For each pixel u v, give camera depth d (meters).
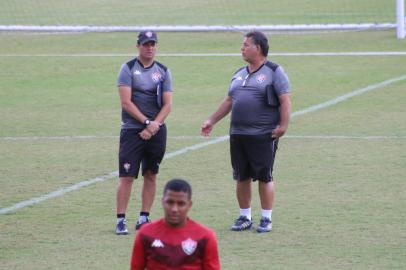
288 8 131.88
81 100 76.12
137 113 37.66
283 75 37.22
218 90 79.75
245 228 38.41
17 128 64.62
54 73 89.31
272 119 37.44
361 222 39.19
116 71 90.00
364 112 68.00
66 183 47.62
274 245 36.09
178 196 22.69
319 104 71.62
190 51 100.62
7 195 44.97
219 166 51.38
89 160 53.56
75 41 109.44
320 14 125.94
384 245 35.81
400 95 74.50
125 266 33.53
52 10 131.50
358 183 46.50
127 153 37.97
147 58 38.19
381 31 111.25
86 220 40.25
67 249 35.84
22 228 38.97
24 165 52.28
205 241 23.00
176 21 122.50
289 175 48.62
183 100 75.19
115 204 43.16
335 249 35.41
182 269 23.09
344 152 54.44
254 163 37.47
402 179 47.19
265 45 37.28
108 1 139.50
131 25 118.62
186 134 61.31
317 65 90.06
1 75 88.44
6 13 128.88
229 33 112.75
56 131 63.38
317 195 44.16
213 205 42.56
